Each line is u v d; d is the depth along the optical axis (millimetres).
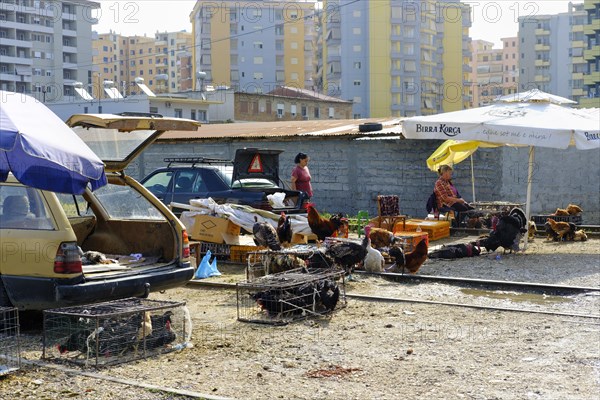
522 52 126625
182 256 9383
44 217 8203
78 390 6363
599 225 20156
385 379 6672
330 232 13469
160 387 6387
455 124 14633
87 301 8211
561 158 20797
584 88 92062
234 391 6344
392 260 12914
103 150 9609
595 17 90125
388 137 20859
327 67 93438
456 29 96062
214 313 9656
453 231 18406
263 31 94312
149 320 7715
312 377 6766
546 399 6074
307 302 9312
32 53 95688
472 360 7293
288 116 68062
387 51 89875
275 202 15016
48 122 7066
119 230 10102
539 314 9422
